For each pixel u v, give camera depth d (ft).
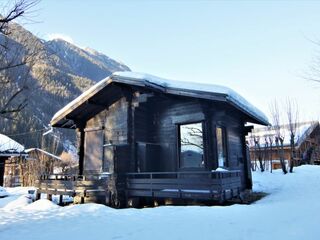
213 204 33.42
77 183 40.98
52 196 48.85
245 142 51.62
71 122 53.06
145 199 39.09
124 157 40.91
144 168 42.09
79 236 17.94
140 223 21.57
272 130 107.45
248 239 15.57
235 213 24.86
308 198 34.32
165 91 38.68
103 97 46.37
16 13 22.74
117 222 22.33
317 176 59.26
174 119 42.91
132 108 43.32
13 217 26.27
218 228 18.57
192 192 33.06
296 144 95.66
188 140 41.39
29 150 91.45
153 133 45.19
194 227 19.20
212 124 39.68
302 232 16.31
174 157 41.98
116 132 44.93
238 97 37.55
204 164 38.40
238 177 37.83
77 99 46.11
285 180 58.03
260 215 23.08
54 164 104.32
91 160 48.47
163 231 18.37
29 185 88.69
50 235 18.44
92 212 27.81
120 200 37.86
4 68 23.09
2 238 17.88
